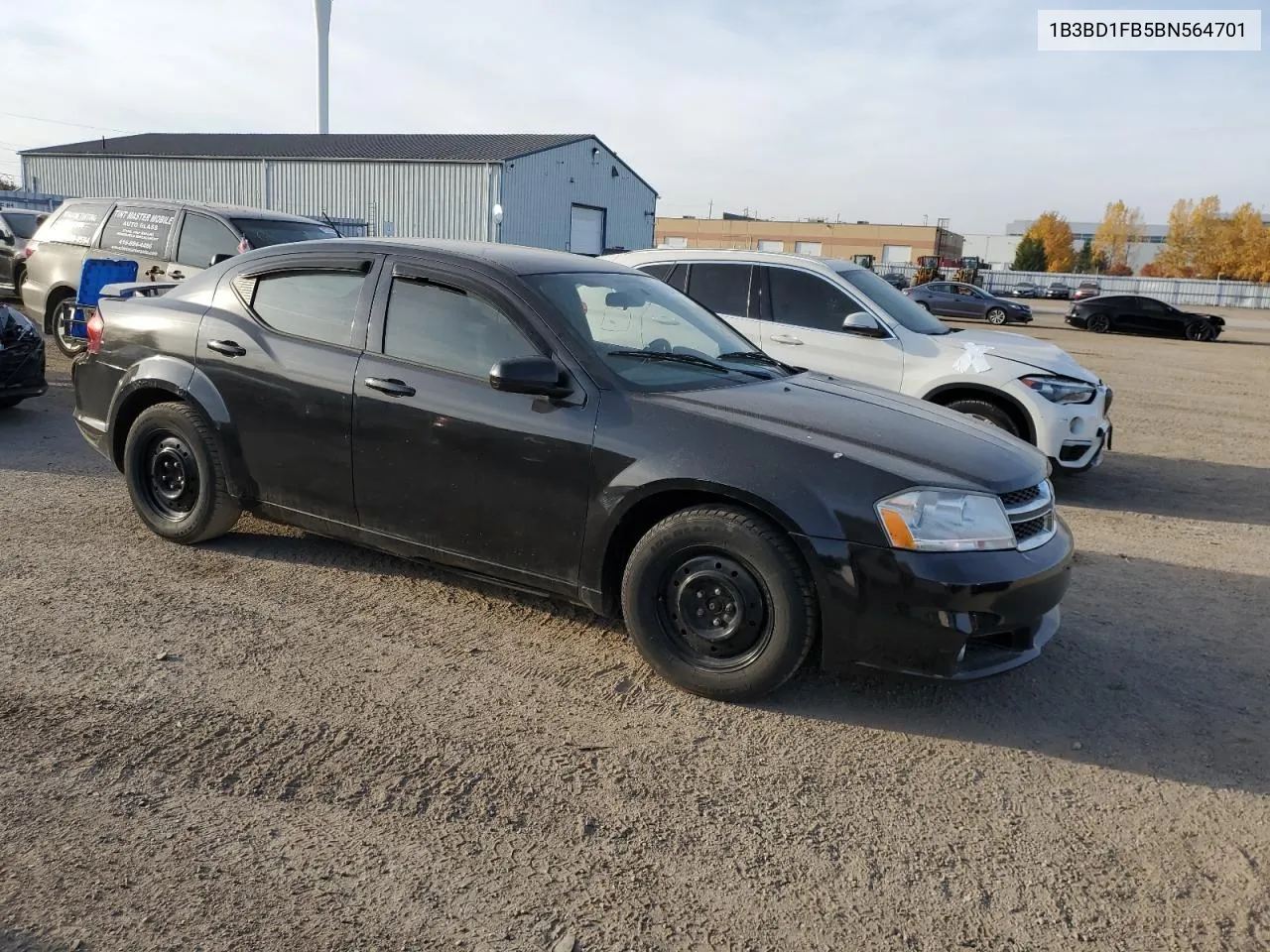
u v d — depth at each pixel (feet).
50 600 13.87
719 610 11.59
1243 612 15.89
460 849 8.82
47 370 33.40
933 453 11.59
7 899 7.85
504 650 13.02
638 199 153.69
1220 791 10.40
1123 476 27.14
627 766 10.35
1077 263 371.97
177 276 32.14
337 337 14.10
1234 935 8.11
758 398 12.78
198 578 14.97
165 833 8.82
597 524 11.98
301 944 7.54
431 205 124.06
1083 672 13.24
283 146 139.13
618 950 7.65
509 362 11.69
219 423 15.02
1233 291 204.95
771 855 8.96
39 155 143.43
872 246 294.46
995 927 8.12
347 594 14.64
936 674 10.88
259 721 10.85
